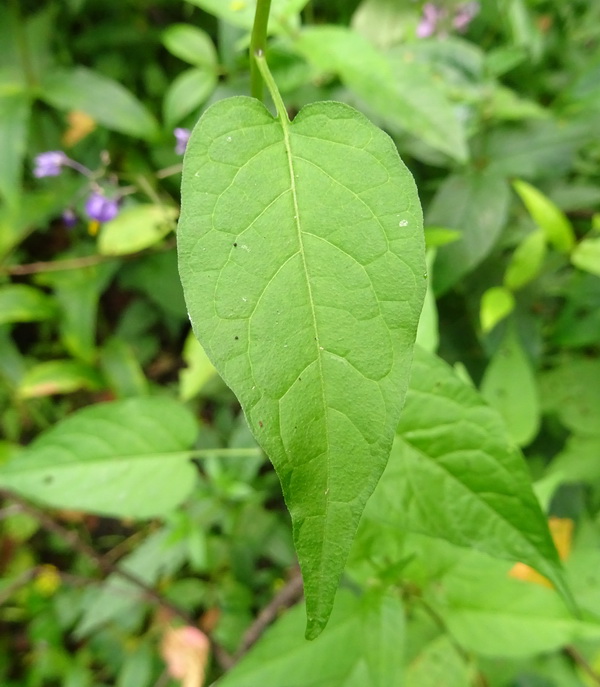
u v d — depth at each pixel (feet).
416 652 0.59
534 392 0.66
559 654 0.70
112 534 1.24
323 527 0.25
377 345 0.26
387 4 0.96
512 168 0.85
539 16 1.09
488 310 0.78
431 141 0.70
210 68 0.90
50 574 0.95
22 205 1.07
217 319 0.26
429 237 0.61
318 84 0.88
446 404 0.44
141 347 1.27
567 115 0.88
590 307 0.83
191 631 0.99
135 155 1.07
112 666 1.11
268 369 0.26
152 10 1.21
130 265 1.13
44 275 1.12
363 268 0.27
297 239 0.27
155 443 0.60
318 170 0.28
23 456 0.59
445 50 0.87
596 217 0.78
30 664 1.18
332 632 0.51
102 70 1.18
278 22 0.67
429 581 0.55
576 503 0.85
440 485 0.44
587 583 0.58
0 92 0.96
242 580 1.06
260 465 1.05
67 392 1.27
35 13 1.13
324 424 0.26
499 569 0.54
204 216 0.27
